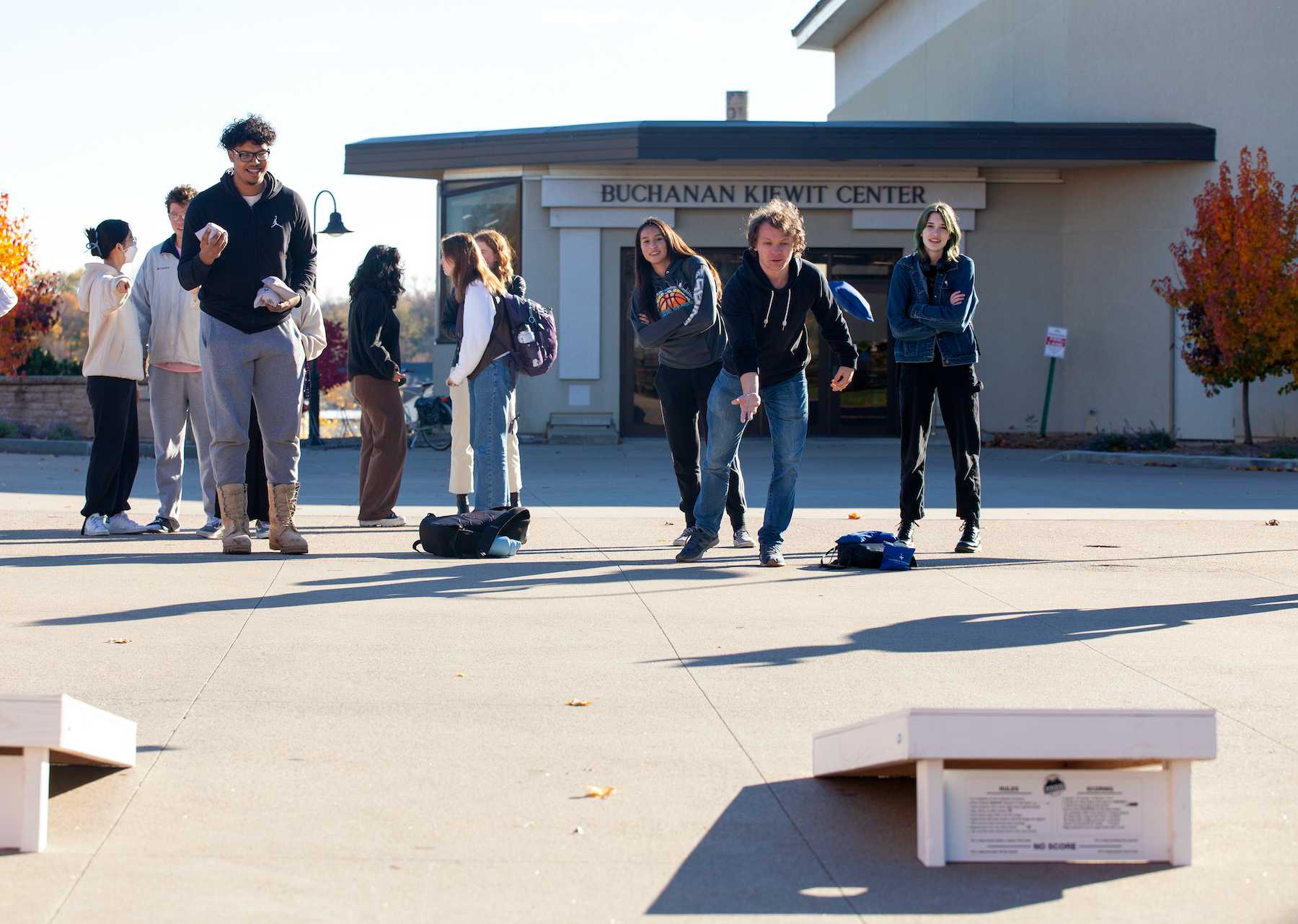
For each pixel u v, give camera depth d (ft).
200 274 25.04
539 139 68.49
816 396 72.84
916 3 92.12
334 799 12.08
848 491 42.80
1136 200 71.00
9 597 21.31
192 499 38.34
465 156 70.23
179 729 14.11
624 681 16.38
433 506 37.04
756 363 24.48
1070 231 72.90
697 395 27.91
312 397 67.87
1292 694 15.98
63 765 12.85
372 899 9.94
